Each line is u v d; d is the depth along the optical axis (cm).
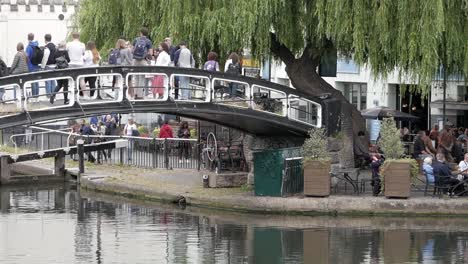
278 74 5816
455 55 3650
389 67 3734
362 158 3956
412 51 3606
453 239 3238
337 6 3644
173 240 3262
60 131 4762
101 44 4191
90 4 4206
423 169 3728
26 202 4053
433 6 3575
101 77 3609
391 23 3644
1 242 3256
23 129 5100
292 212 3584
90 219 3638
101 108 3272
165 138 4584
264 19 3722
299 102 4388
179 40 3828
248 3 3716
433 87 4700
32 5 6875
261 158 3700
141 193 4050
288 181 3691
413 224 3459
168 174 4347
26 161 4991
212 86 3494
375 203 3550
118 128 5069
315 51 3881
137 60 3472
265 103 3781
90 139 4819
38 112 3148
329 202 3569
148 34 3859
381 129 3700
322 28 3684
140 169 4578
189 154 4497
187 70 3419
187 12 3834
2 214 3772
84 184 4381
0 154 4641
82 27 4231
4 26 6862
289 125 3734
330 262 2980
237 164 4091
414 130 5053
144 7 3953
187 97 3544
